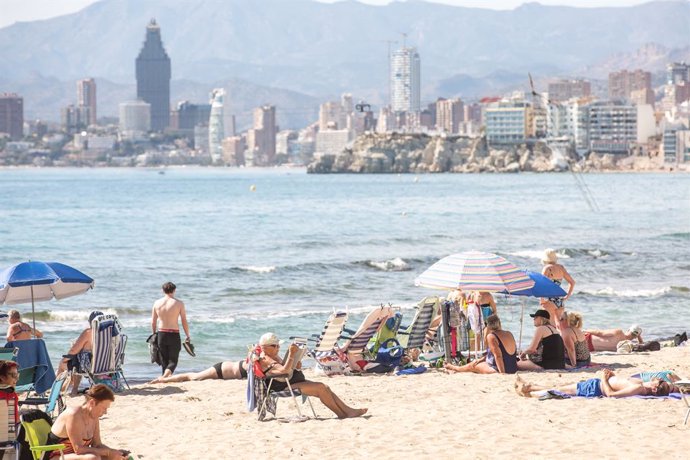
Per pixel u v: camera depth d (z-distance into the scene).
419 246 101.62
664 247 97.69
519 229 128.38
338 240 109.12
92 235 120.44
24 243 108.25
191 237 115.50
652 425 23.27
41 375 26.59
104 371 29.77
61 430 19.45
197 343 43.59
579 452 20.66
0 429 19.39
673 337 44.84
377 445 21.92
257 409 25.78
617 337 40.12
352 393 29.12
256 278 71.69
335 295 62.53
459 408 26.34
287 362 25.03
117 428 24.73
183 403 28.16
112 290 64.69
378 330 34.19
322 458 20.88
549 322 33.94
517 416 24.94
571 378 31.58
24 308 55.16
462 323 35.44
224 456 21.34
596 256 88.12
